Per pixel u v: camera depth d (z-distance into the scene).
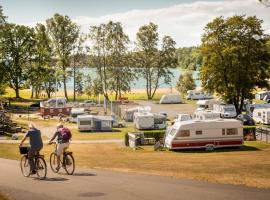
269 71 68.62
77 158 30.42
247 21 66.06
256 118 65.88
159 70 117.69
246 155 33.44
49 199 12.58
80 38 112.56
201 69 68.62
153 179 15.91
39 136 15.98
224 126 39.34
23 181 15.54
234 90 68.12
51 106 76.56
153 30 116.31
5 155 30.31
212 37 67.06
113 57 112.12
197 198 12.32
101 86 111.06
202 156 33.19
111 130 60.34
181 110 85.00
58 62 112.88
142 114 62.25
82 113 70.62
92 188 14.05
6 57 104.62
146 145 44.06
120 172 18.23
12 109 86.50
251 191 13.36
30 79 108.38
